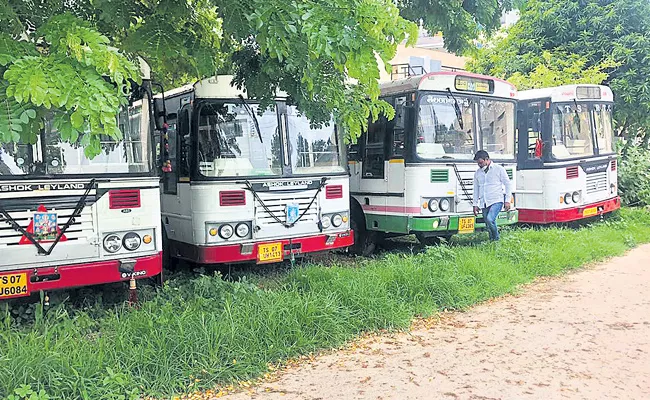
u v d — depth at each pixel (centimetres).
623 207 1409
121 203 619
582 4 1595
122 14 564
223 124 781
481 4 1094
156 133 665
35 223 573
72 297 667
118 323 554
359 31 461
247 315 565
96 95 407
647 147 1697
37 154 576
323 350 559
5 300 589
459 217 955
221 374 483
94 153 418
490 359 531
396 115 952
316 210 838
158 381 461
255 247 779
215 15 655
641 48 1477
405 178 933
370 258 993
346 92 699
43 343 485
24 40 464
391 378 491
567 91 1170
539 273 862
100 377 446
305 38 482
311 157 845
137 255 629
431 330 621
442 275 744
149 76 646
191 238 780
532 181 1179
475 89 993
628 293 751
